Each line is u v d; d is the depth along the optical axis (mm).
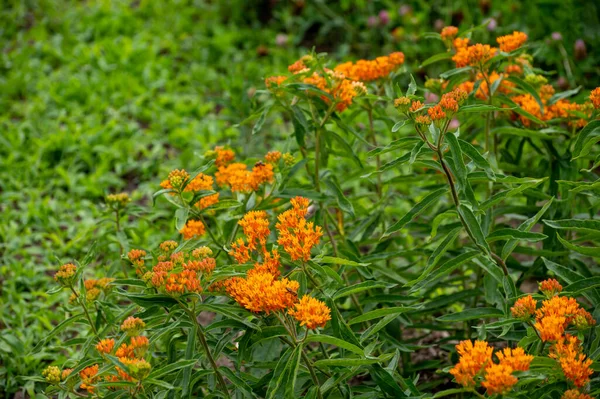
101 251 1604
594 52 2168
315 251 1238
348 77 1304
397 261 1540
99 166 1987
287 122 2156
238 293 1045
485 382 973
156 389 1118
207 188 1197
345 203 1255
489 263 1100
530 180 1093
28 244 1726
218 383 1120
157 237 1678
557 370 1021
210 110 2289
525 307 1045
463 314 1109
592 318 1055
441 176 1320
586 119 1265
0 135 2057
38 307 1540
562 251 1250
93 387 1082
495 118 1347
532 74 1328
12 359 1394
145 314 1075
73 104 2258
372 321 1281
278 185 1243
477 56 1251
